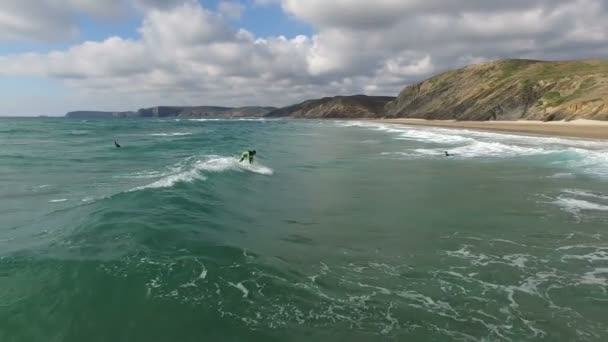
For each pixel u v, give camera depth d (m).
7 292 6.17
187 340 5.39
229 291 6.89
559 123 62.47
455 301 6.91
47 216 11.03
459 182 18.05
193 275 7.37
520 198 14.64
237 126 99.06
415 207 13.50
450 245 9.73
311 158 27.81
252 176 18.92
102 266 7.29
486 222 11.64
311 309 6.49
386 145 38.84
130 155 26.98
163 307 6.13
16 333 5.22
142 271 7.25
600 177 18.38
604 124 55.72
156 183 14.97
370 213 12.76
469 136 44.25
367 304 6.75
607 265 8.48
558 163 22.81
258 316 6.16
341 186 17.23
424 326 6.10
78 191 14.73
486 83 114.75
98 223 9.85
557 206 13.40
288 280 7.55
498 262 8.67
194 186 15.12
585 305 6.80
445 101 127.69
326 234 10.54
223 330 5.70
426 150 33.03
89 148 32.09
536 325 6.17
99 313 5.82
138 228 9.55
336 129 80.50
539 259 8.81
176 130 69.00
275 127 94.19
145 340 5.32
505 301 6.92
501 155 27.56
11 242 8.68
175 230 9.73
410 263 8.60
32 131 57.75
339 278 7.76
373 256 8.99
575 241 9.97
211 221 11.02
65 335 5.27
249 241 9.70
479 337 5.84
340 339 5.68
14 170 19.88
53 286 6.42
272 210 12.99
